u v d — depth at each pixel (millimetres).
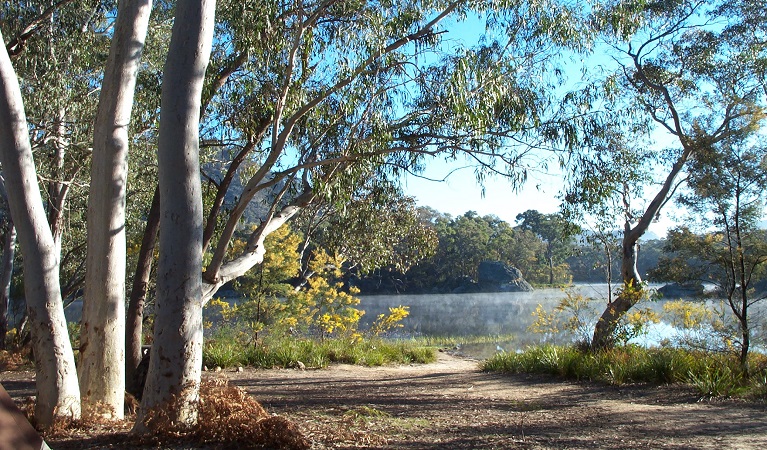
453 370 14219
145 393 5000
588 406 8062
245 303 16719
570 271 57344
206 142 10688
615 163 10648
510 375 12469
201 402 5047
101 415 5867
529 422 6727
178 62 5121
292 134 9891
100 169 6375
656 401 8422
